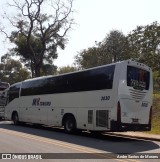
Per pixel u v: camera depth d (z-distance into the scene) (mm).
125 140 16875
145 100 17172
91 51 65500
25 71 92188
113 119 16172
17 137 16500
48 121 21656
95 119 17344
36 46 54875
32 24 42969
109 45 63375
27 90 24828
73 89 19391
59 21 44125
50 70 60125
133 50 39812
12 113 26594
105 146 14141
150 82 17578
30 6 42781
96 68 17859
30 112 24016
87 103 18047
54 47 51562
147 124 17219
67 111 19656
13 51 56188
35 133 19109
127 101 16344
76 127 18797
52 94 21453
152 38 37750
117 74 16375
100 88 17250
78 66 71688
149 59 36656
